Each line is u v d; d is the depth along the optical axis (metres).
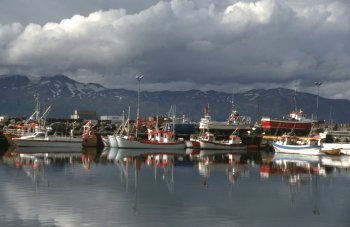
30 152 98.56
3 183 50.38
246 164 78.75
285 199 43.53
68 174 59.03
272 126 156.25
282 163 82.25
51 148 111.25
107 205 39.00
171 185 51.00
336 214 37.16
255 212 37.47
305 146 109.62
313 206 40.28
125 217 34.78
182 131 153.88
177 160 84.62
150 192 45.94
